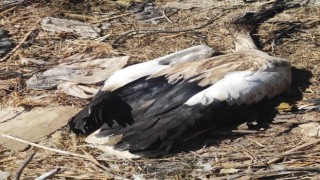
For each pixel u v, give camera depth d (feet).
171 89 35.09
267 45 45.83
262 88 35.09
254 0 54.34
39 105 38.01
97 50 45.27
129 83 36.22
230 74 35.40
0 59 44.11
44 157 32.68
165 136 32.71
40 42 46.83
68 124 34.88
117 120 33.88
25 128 35.55
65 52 45.21
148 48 45.93
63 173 31.24
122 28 49.62
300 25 49.08
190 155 32.45
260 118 35.47
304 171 30.53
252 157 32.07
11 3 52.65
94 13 52.44
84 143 33.83
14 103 38.06
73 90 39.32
